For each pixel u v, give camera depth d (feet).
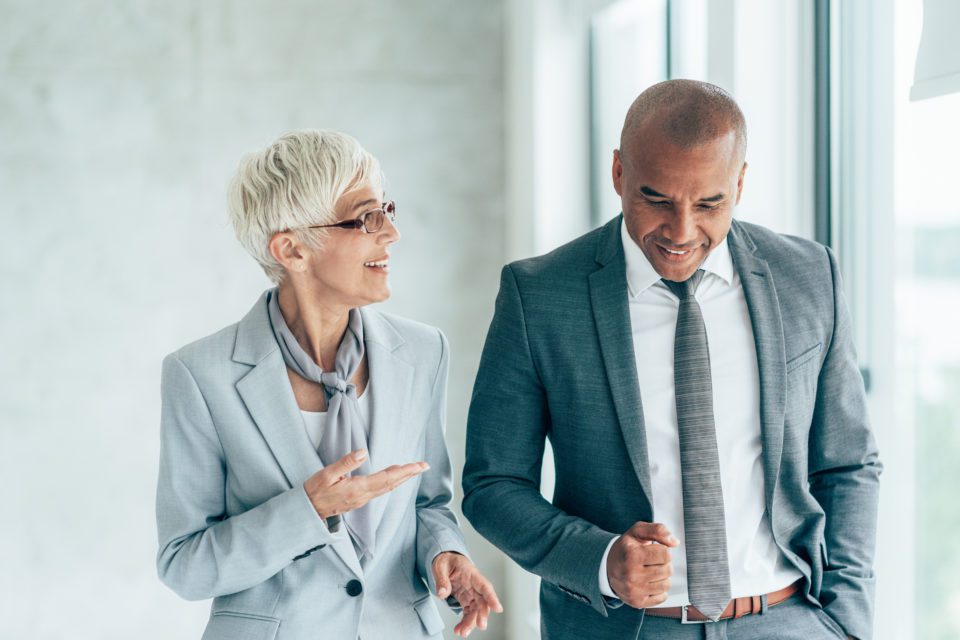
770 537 5.26
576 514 5.47
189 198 11.82
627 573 4.65
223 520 5.45
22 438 11.76
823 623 5.32
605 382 5.31
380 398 5.48
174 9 11.71
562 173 11.02
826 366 5.44
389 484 4.96
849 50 7.10
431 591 5.58
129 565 11.94
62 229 11.71
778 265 5.44
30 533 11.80
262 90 11.88
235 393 5.30
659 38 9.48
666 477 5.21
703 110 4.67
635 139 4.78
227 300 11.94
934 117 6.36
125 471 11.90
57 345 11.76
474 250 12.36
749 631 5.17
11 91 11.57
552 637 5.59
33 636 11.84
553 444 5.62
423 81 12.17
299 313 5.47
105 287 11.78
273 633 5.17
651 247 4.93
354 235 5.13
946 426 6.41
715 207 4.76
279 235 5.16
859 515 5.43
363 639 5.30
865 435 5.48
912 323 6.68
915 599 6.78
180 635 12.04
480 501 5.58
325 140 5.20
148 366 11.88
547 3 10.91
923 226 6.53
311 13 11.93
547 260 5.71
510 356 5.55
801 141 7.23
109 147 11.71
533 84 10.98
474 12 12.23
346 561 5.22
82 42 11.62
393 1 12.07
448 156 12.26
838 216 7.22
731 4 7.18
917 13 6.51
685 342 5.21
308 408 5.44
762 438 5.14
